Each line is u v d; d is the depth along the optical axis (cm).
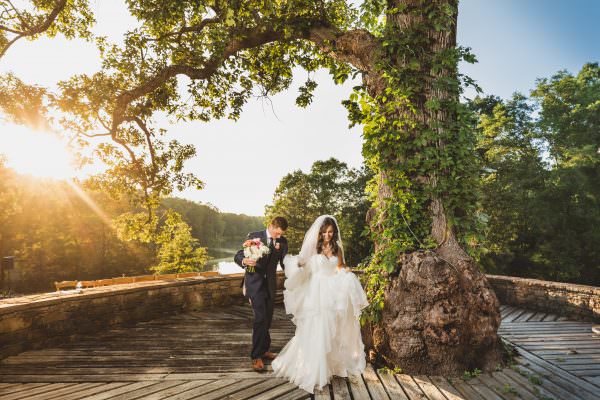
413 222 438
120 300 569
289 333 548
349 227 3225
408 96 443
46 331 455
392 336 388
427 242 427
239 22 618
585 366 395
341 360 362
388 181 443
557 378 360
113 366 391
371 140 456
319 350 344
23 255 3469
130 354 432
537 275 2394
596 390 332
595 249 2203
